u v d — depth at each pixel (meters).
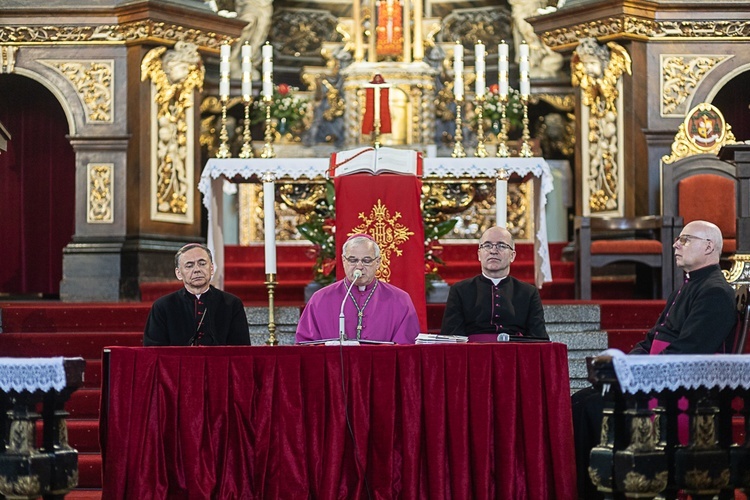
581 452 7.08
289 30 16.55
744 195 9.61
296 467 6.53
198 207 14.24
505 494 6.55
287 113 15.50
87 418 8.90
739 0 13.69
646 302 10.81
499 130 15.38
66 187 14.60
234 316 7.98
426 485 6.61
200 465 6.51
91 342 10.06
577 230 12.50
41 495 6.10
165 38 13.72
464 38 16.55
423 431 6.62
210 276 7.91
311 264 13.95
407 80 15.80
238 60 15.94
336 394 6.56
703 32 13.83
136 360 6.56
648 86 13.83
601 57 13.83
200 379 6.56
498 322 8.21
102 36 13.78
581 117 14.07
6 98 14.55
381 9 16.08
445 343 6.66
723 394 6.41
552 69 15.81
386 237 9.84
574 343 9.91
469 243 15.05
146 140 13.66
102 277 13.56
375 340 7.52
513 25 16.20
